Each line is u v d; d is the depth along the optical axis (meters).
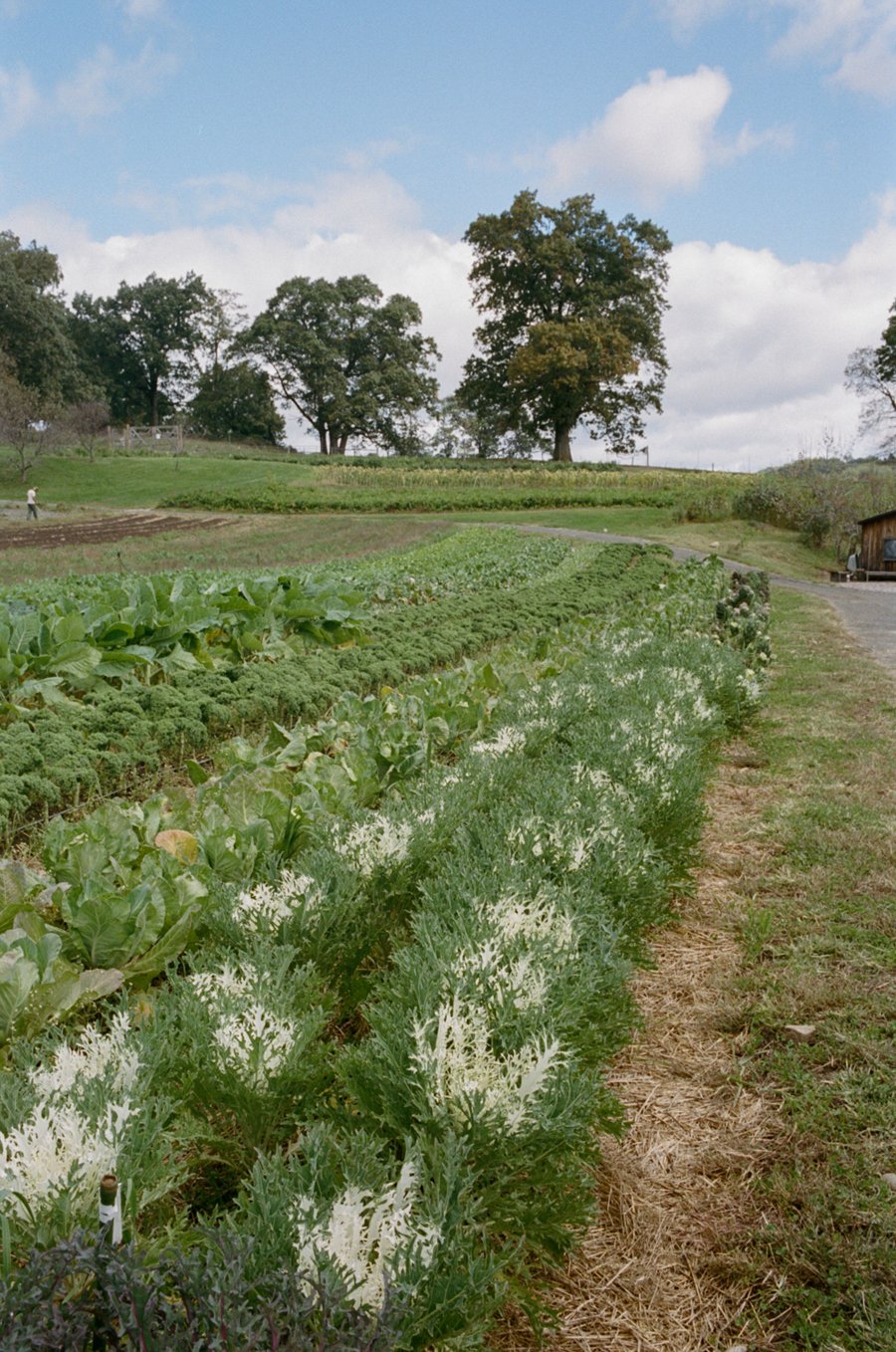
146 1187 2.29
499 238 71.44
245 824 4.74
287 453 86.81
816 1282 2.61
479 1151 2.44
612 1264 2.72
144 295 96.38
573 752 5.94
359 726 7.12
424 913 3.61
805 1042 3.72
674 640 12.08
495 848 4.12
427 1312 1.98
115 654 10.29
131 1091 2.40
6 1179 2.06
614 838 4.27
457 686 9.05
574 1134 2.55
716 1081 3.56
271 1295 1.82
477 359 77.56
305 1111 2.77
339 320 90.31
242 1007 2.84
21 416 63.66
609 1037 3.30
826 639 16.42
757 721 9.46
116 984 3.38
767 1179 2.99
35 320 75.31
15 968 3.13
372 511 55.53
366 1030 3.73
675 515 47.97
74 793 6.95
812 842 5.87
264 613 12.95
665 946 4.71
